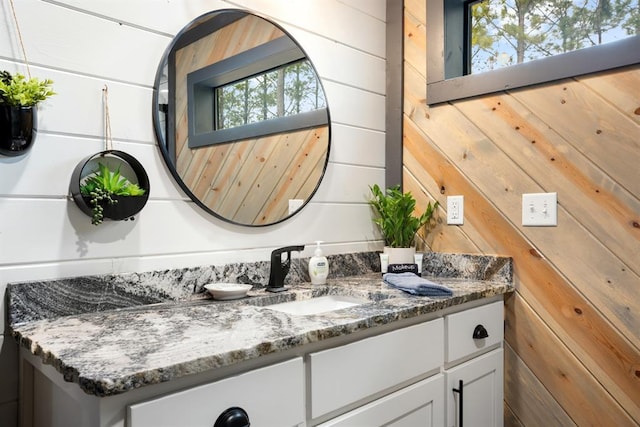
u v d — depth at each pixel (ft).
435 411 4.19
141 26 4.15
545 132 5.03
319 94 5.70
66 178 3.67
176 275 4.23
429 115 6.09
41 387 3.11
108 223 3.90
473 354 4.73
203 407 2.53
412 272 5.59
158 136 4.21
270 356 2.91
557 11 5.24
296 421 3.01
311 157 5.58
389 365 3.71
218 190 4.64
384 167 6.53
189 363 2.40
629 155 4.45
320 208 5.69
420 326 4.05
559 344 4.91
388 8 6.55
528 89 5.16
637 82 4.41
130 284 3.92
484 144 5.54
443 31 5.90
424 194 6.14
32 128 3.40
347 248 6.00
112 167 3.88
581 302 4.76
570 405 4.84
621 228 4.50
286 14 5.40
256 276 4.86
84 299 3.66
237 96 4.85
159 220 4.22
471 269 5.58
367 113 6.32
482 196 5.56
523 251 5.20
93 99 3.84
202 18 4.60
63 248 3.64
